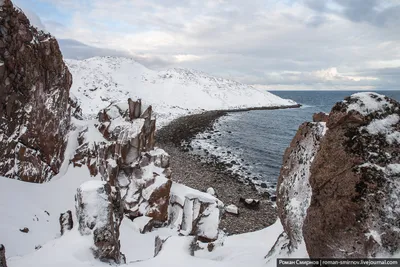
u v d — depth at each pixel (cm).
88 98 7531
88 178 2195
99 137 2380
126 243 1603
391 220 617
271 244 1348
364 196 637
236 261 1127
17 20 1902
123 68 11681
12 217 1502
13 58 1877
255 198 2872
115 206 1477
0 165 1803
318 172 728
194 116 7975
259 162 4059
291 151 1073
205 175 3453
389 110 693
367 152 664
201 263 927
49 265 906
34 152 2034
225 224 2370
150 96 9556
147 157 2197
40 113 2102
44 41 2147
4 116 1853
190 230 1658
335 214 669
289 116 8744
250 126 6894
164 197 2002
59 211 1819
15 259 1002
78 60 11150
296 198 991
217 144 5025
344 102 718
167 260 941
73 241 1044
